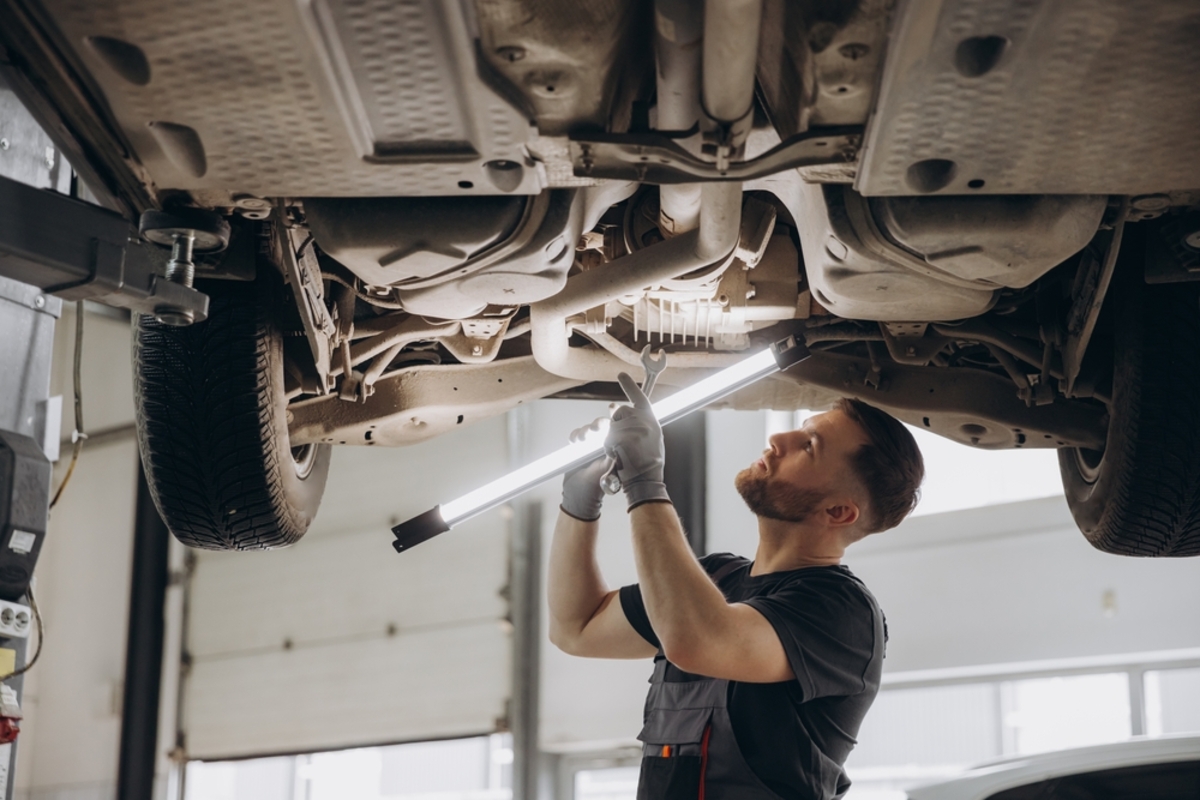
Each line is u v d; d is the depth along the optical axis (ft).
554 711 26.91
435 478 29.50
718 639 6.34
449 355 10.60
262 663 31.01
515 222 7.14
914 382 10.01
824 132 6.29
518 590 27.84
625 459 6.93
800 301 9.41
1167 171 6.63
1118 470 8.97
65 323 35.63
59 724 33.40
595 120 6.27
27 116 9.02
